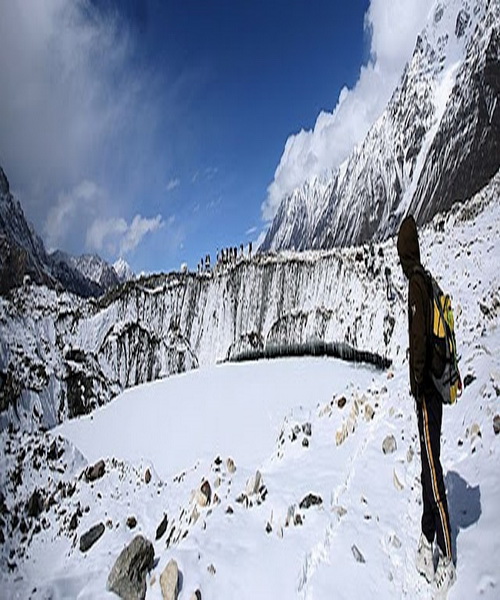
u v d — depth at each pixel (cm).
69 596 448
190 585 397
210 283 5847
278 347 5225
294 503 516
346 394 1051
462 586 311
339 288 5100
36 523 809
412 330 350
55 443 1124
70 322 5091
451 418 574
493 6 12031
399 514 437
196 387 4047
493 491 384
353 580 368
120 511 789
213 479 671
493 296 1327
